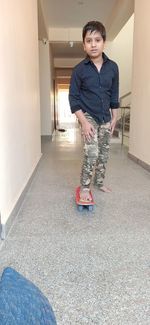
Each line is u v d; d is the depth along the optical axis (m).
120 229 1.59
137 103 3.55
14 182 1.80
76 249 1.36
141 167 3.27
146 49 3.16
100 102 1.97
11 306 0.80
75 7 5.27
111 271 1.18
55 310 0.95
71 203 2.04
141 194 2.25
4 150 1.53
